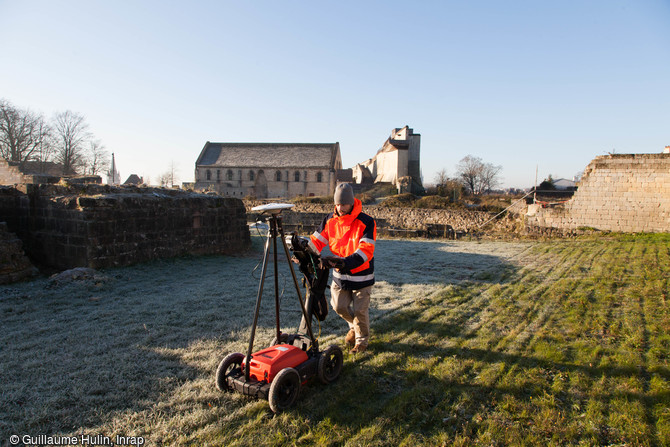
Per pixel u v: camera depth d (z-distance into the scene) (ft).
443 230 65.98
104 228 28.45
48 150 148.66
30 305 20.02
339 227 13.83
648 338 16.29
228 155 248.32
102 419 10.06
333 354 12.56
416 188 158.81
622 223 55.98
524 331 17.43
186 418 10.09
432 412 10.76
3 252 24.14
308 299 13.39
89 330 16.76
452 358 14.35
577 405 11.10
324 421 10.05
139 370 12.95
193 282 26.99
